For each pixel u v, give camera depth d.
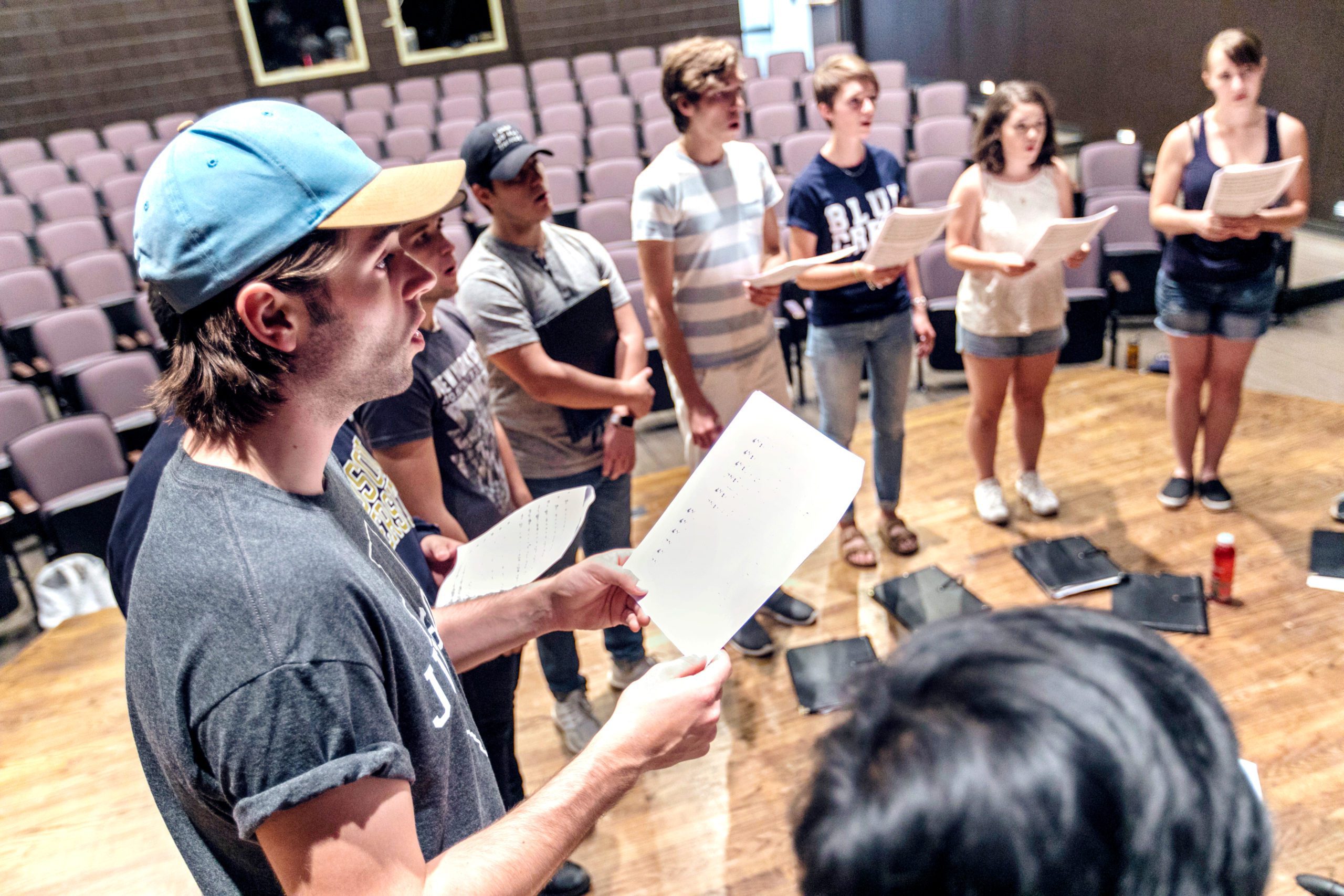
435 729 0.84
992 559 3.14
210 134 0.76
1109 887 0.29
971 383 3.24
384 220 0.78
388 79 10.70
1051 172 3.04
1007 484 3.56
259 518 0.74
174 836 0.87
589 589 1.20
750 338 2.74
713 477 1.31
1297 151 2.84
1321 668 2.50
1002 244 3.02
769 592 1.18
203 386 0.76
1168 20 7.25
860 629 2.90
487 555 1.43
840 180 2.85
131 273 6.28
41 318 5.19
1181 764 0.31
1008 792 0.30
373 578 0.80
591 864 2.24
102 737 2.76
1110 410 3.98
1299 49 6.02
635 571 1.26
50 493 4.00
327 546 0.75
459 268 2.33
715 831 2.29
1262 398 3.89
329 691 0.69
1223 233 2.82
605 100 8.81
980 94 10.19
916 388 5.07
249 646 0.68
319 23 10.45
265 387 0.76
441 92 10.30
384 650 0.76
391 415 1.81
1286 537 3.04
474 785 0.94
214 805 0.76
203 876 0.85
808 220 2.85
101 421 4.11
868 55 12.48
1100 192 5.36
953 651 0.37
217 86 10.45
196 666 0.69
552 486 2.44
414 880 0.72
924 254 4.80
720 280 2.65
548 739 2.64
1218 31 6.75
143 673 0.74
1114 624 0.37
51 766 2.67
